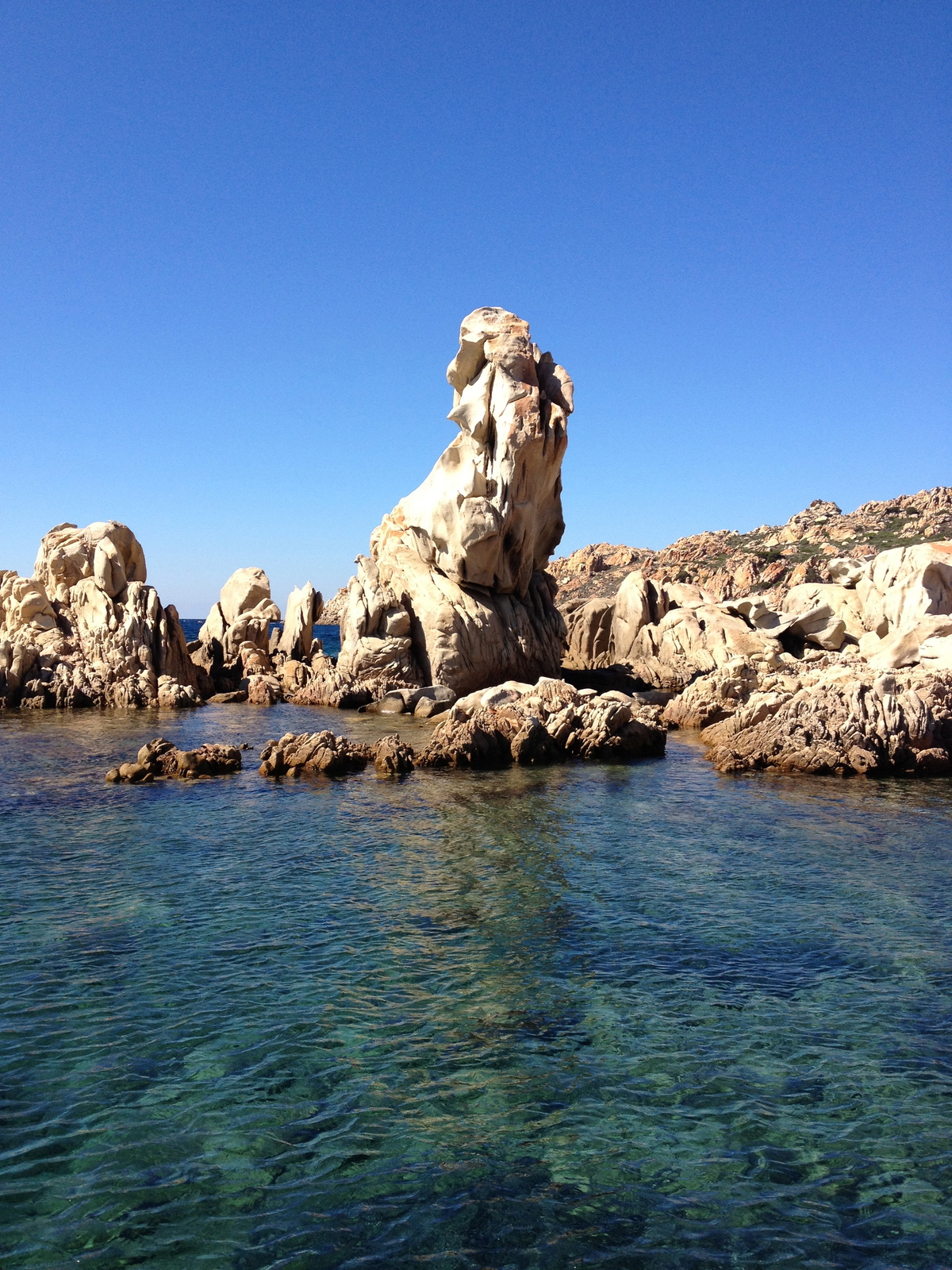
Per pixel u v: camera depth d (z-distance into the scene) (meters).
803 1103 10.49
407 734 37.97
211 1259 7.94
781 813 24.42
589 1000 13.09
